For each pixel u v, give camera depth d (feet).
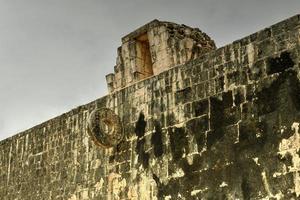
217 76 41.98
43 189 59.36
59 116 60.03
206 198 40.22
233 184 38.55
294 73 36.60
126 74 55.36
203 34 57.77
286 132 36.11
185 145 43.04
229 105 40.42
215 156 40.40
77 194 53.78
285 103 36.68
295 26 37.40
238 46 40.98
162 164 44.65
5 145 69.21
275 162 36.24
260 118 37.99
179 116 44.32
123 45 56.44
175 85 45.47
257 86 38.83
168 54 51.42
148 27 53.88
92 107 55.11
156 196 44.45
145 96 48.29
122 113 50.42
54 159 58.90
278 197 35.55
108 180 50.26
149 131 46.88
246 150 38.29
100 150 52.31
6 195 65.87
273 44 38.55
